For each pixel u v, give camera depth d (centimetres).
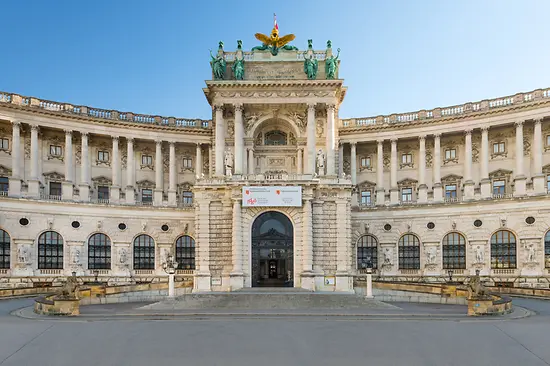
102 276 6819
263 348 2605
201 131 7712
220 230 6006
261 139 7275
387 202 7506
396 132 7500
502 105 6869
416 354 2489
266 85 6794
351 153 7712
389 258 7150
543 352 2512
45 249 6581
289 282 5959
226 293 5300
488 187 6906
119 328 3142
